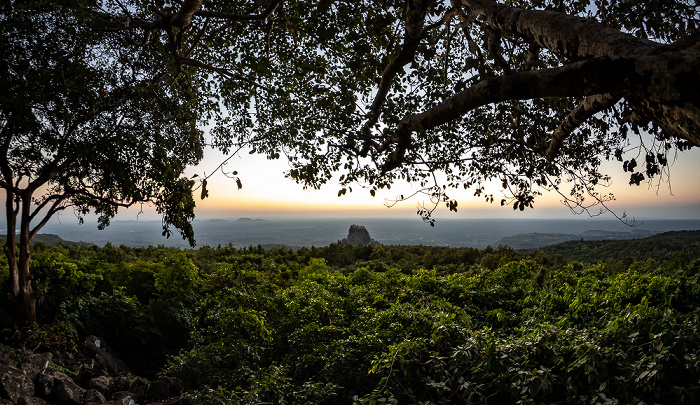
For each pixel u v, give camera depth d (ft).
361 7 10.96
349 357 14.82
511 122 13.11
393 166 12.04
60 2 14.85
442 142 15.01
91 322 23.35
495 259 54.19
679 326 12.55
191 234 20.63
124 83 19.51
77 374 18.19
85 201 22.81
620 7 9.08
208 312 22.94
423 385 13.58
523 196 12.23
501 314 18.03
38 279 23.06
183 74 17.57
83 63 16.60
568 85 4.79
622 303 18.38
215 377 15.84
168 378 17.11
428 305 20.04
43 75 15.71
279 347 18.72
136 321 24.36
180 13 9.41
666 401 10.73
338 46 13.04
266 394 13.39
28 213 21.48
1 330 19.92
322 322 20.01
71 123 18.98
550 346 12.26
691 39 3.69
